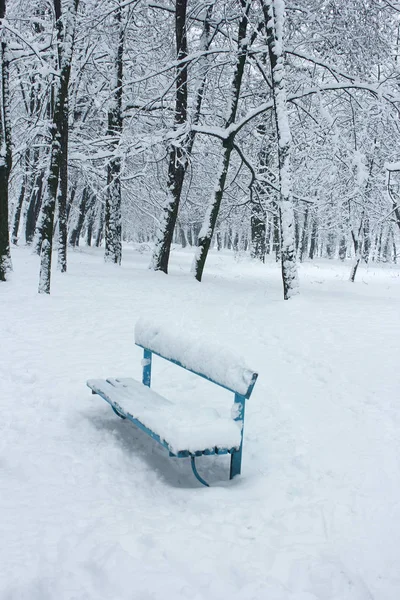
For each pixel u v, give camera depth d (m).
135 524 2.97
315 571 2.58
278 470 3.92
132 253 32.41
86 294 11.43
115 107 17.19
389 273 29.48
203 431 3.63
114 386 4.93
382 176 16.72
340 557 2.75
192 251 48.12
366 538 2.96
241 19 14.53
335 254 50.75
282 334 8.57
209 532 2.94
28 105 20.17
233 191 22.30
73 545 2.70
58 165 10.62
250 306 11.08
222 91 17.34
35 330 8.20
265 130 18.86
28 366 6.34
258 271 24.64
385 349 7.57
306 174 17.86
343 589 2.50
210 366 4.09
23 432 4.42
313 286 17.83
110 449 4.16
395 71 13.45
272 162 21.00
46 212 10.81
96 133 19.64
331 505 3.33
